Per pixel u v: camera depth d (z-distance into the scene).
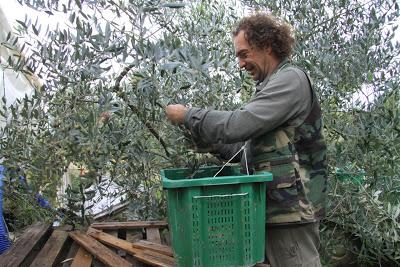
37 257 1.98
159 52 1.99
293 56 2.85
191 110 1.76
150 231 2.28
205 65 2.05
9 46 2.21
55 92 2.19
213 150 2.07
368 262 3.12
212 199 1.58
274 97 1.66
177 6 2.20
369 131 2.71
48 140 2.14
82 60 2.07
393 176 2.86
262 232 1.67
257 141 1.77
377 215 2.73
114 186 2.56
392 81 2.96
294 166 1.71
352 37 3.11
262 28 1.79
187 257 1.60
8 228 2.84
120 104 2.22
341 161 2.71
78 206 2.28
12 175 2.26
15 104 2.46
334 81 2.79
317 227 1.86
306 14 3.12
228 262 1.60
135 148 2.38
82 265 1.96
